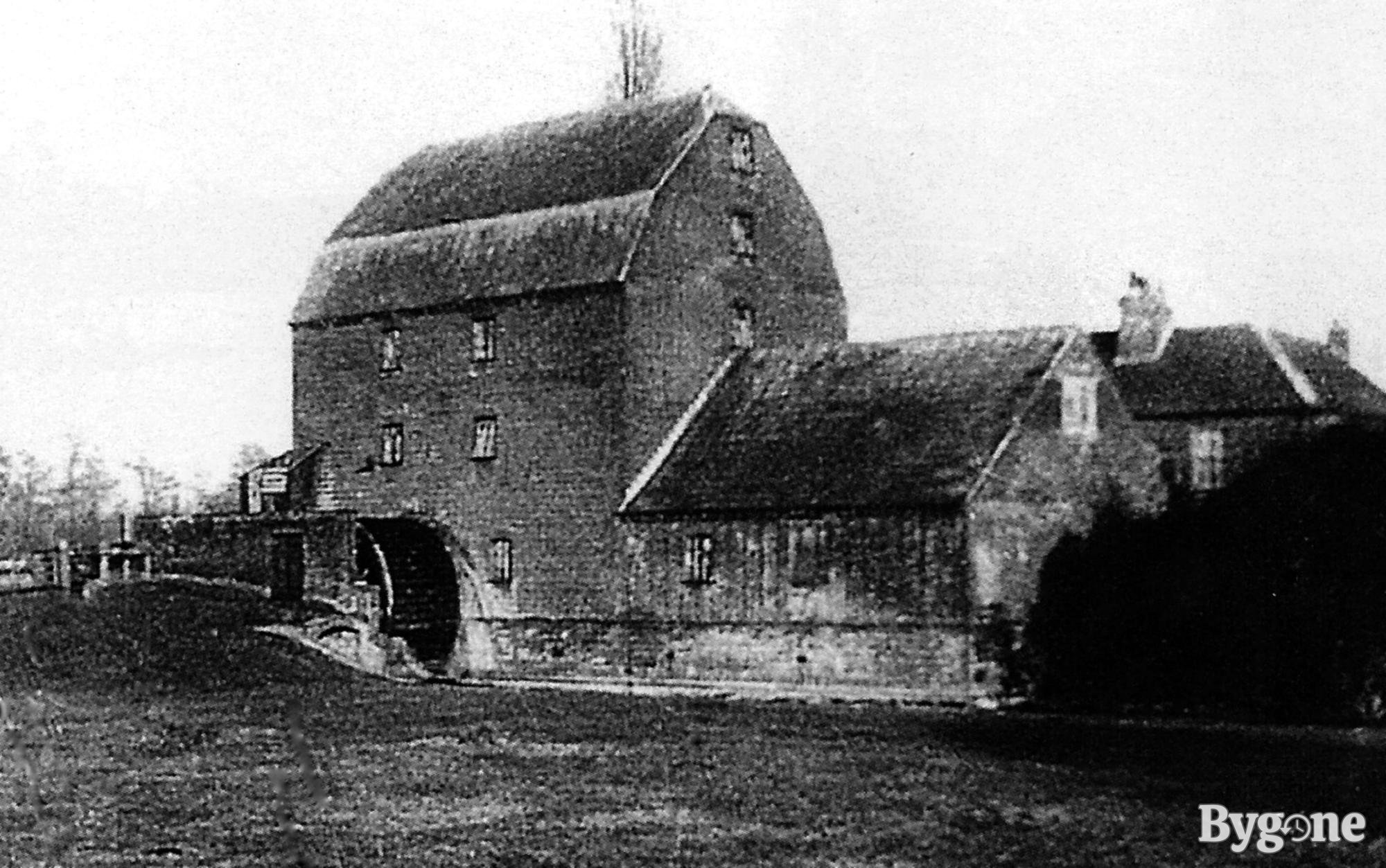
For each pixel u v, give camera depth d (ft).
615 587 148.66
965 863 69.67
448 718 114.93
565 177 161.68
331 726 109.29
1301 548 109.40
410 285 165.27
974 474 128.57
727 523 141.38
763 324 162.09
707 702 128.36
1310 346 165.27
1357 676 107.34
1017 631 125.70
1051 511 133.59
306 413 171.63
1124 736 104.01
